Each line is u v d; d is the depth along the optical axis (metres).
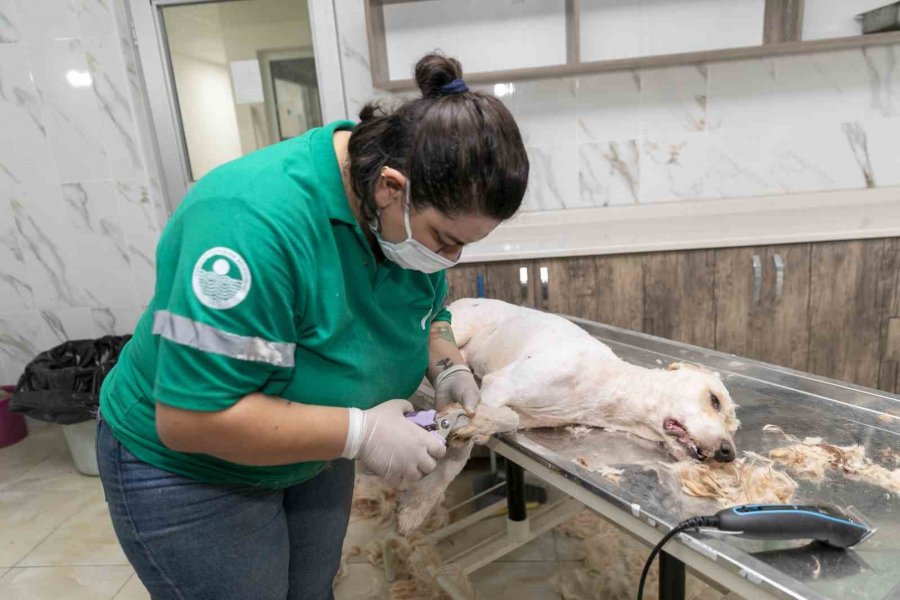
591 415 0.99
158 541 0.73
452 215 0.61
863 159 2.20
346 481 1.01
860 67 2.09
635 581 1.44
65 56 2.19
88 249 2.42
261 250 0.57
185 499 0.72
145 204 2.37
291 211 0.60
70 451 2.31
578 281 1.86
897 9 1.85
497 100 0.61
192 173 2.49
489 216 0.62
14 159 2.30
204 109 2.41
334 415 0.68
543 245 1.92
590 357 1.00
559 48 2.19
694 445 0.86
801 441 0.88
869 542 0.66
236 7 2.28
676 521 0.69
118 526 0.75
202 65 2.36
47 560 1.69
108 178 2.33
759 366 1.13
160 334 0.58
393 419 0.74
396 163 0.61
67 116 2.26
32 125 2.27
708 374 0.97
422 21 2.21
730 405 0.94
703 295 1.83
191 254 0.57
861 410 0.96
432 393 1.11
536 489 1.84
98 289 2.47
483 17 2.19
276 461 0.65
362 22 2.21
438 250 0.69
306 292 0.63
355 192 0.65
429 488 0.94
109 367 2.00
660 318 1.86
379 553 1.61
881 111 2.13
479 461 2.08
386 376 0.83
